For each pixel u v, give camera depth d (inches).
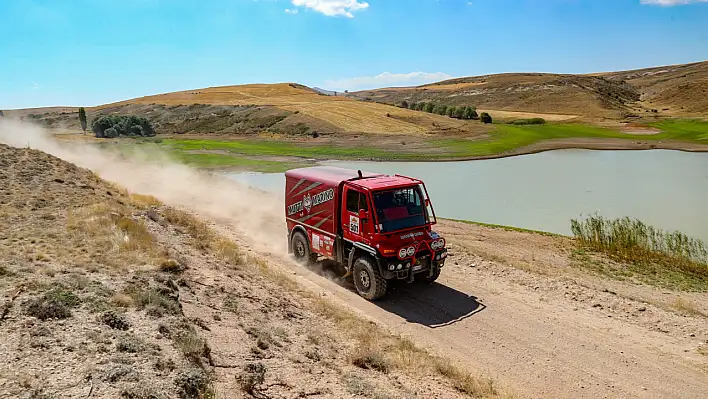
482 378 337.1
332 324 390.9
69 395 184.5
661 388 335.3
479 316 447.5
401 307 465.7
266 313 362.3
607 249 735.1
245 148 2245.3
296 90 5723.4
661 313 457.1
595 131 2898.6
